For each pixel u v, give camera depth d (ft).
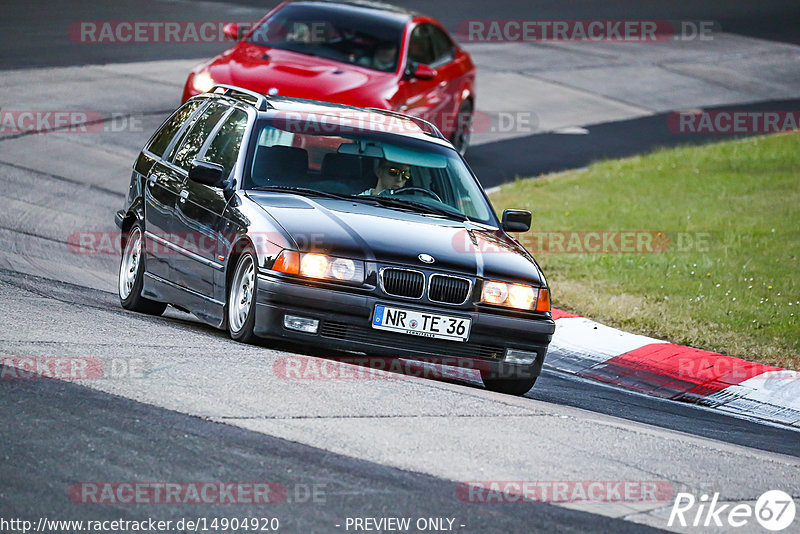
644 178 210.18
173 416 67.26
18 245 134.62
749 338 125.90
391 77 176.04
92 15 324.39
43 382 71.51
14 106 211.20
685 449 76.74
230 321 92.73
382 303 86.89
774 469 75.41
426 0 415.44
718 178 212.84
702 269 153.79
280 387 76.33
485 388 97.09
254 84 164.04
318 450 64.03
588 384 109.70
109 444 61.46
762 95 313.94
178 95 233.55
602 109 277.23
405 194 99.96
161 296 105.09
